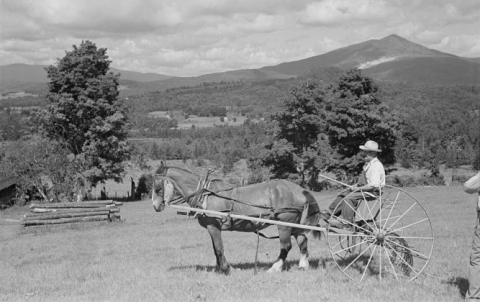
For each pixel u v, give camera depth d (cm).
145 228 3034
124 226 3250
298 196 1259
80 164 6069
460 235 1906
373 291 1018
